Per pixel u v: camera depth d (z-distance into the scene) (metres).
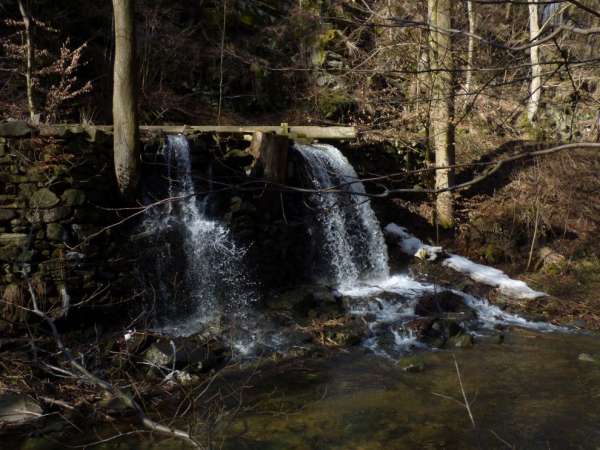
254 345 6.05
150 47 11.54
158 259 6.36
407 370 5.66
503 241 10.08
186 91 12.72
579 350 6.39
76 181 5.68
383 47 9.22
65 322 5.46
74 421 4.37
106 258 5.88
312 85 13.03
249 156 7.55
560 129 13.32
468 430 4.39
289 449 4.04
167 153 6.76
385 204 10.48
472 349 6.38
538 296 8.25
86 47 10.88
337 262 8.49
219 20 13.50
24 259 5.30
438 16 8.29
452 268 9.11
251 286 7.06
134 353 5.38
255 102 13.50
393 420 4.56
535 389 5.23
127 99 5.91
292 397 4.95
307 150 8.46
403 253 9.60
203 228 6.80
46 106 8.57
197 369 5.34
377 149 10.63
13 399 4.43
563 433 4.35
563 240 10.20
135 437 4.16
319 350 6.05
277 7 15.14
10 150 5.39
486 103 9.77
